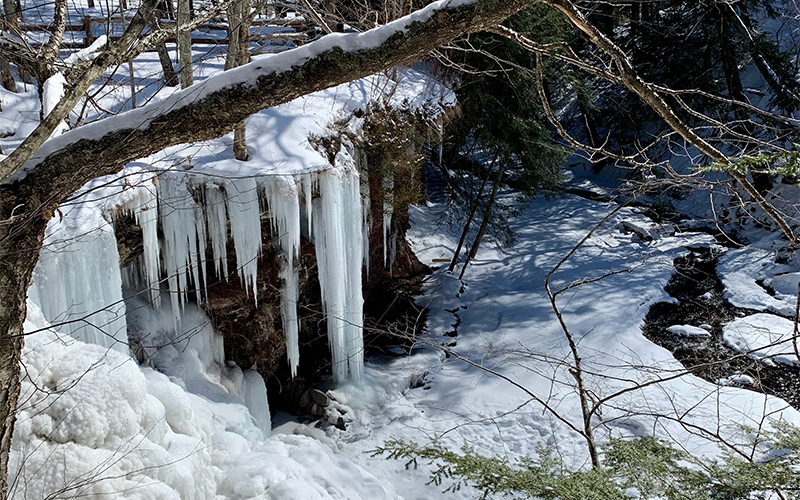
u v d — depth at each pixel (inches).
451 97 458.6
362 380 381.4
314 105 362.6
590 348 423.5
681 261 575.2
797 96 593.0
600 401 197.5
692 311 493.7
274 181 292.4
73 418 172.1
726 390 379.6
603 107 723.4
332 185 323.0
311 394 361.1
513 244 609.6
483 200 639.1
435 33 108.5
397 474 318.3
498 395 382.9
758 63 618.8
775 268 535.2
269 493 226.2
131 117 113.8
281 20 389.4
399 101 411.8
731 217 623.2
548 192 649.6
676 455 169.6
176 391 227.5
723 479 154.9
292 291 343.3
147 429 198.4
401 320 465.7
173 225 276.8
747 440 315.3
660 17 680.4
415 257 550.0
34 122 285.4
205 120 113.2
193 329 300.4
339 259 339.9
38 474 159.0
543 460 181.9
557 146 542.3
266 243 333.4
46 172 112.4
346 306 364.2
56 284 225.8
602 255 578.2
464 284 533.0
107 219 243.3
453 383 399.2
